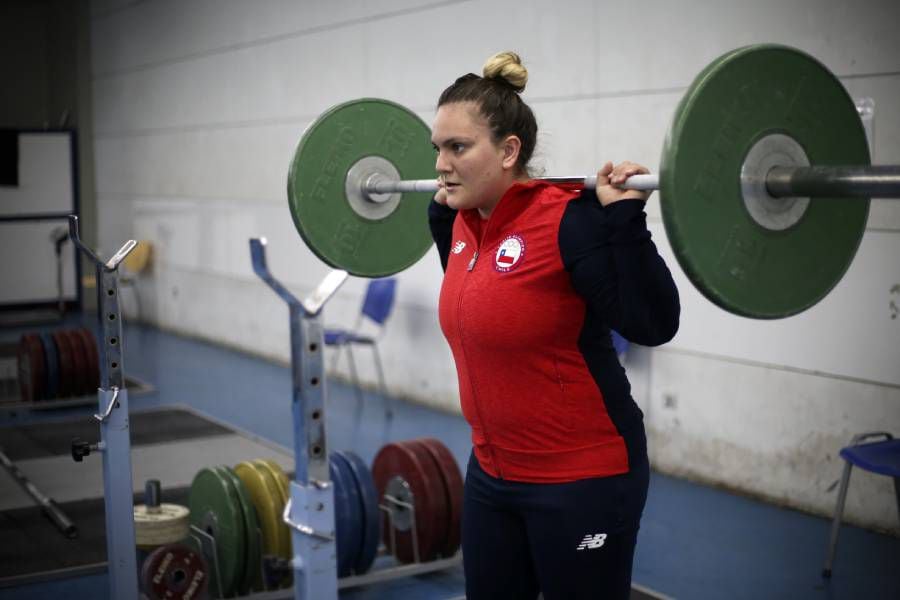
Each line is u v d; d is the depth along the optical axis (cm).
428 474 377
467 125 171
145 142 1024
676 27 464
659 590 364
